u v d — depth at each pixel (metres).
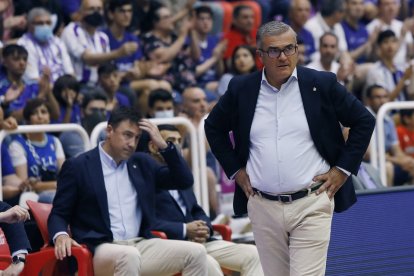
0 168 18.75
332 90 14.16
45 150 20.69
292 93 14.21
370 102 26.22
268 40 13.95
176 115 24.92
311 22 30.34
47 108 20.92
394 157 24.52
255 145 14.36
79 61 25.47
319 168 14.23
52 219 16.70
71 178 16.88
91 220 16.92
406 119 25.73
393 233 18.05
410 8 34.88
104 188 17.00
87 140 19.44
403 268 18.00
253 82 14.36
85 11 25.61
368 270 17.66
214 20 29.39
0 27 24.78
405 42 31.00
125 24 26.36
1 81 22.81
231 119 14.67
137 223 17.42
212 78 28.33
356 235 17.72
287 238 14.59
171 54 26.80
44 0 25.88
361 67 28.95
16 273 15.46
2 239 15.94
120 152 17.09
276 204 14.34
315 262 14.22
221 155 14.75
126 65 26.30
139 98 25.78
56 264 16.78
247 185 14.56
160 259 17.00
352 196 14.82
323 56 27.86
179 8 29.88
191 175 17.61
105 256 16.48
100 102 22.48
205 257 17.06
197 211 19.06
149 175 17.59
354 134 14.21
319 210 14.22
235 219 21.94
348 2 30.81
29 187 19.81
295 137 14.16
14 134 20.36
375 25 31.55
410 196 18.39
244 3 30.41
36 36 24.14
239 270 18.39
